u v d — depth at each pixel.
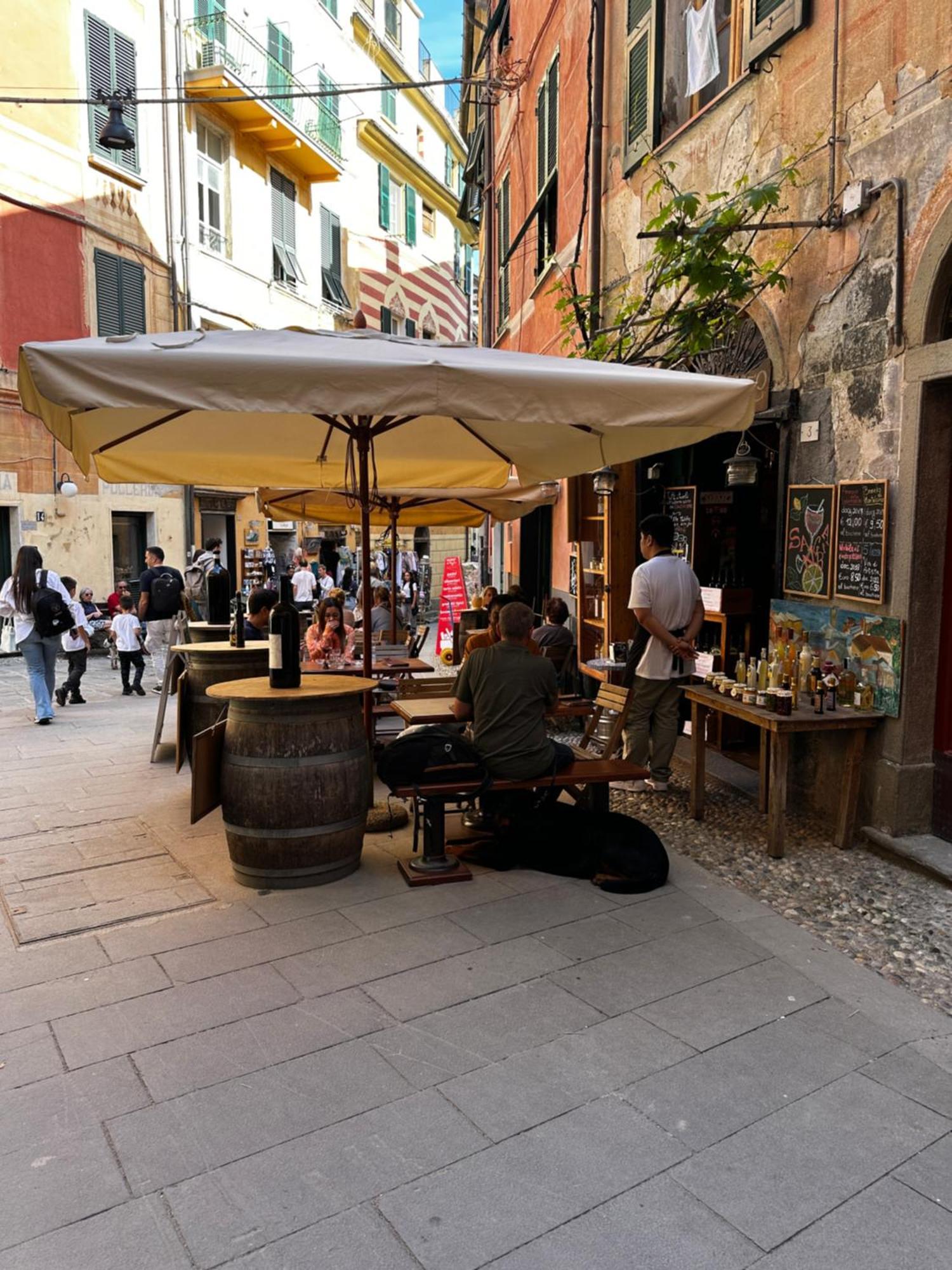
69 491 16.12
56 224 15.69
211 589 7.27
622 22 8.12
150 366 3.15
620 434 5.05
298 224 23.86
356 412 3.34
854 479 4.91
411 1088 2.63
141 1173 2.27
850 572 4.89
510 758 4.29
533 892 4.16
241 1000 3.14
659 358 6.73
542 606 13.02
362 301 28.28
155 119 17.95
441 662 13.19
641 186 7.80
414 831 4.55
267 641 6.83
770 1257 2.01
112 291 16.94
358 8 26.59
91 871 4.45
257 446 5.89
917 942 3.70
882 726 4.68
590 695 8.96
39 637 8.59
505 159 15.02
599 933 3.72
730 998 3.19
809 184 5.29
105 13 16.41
